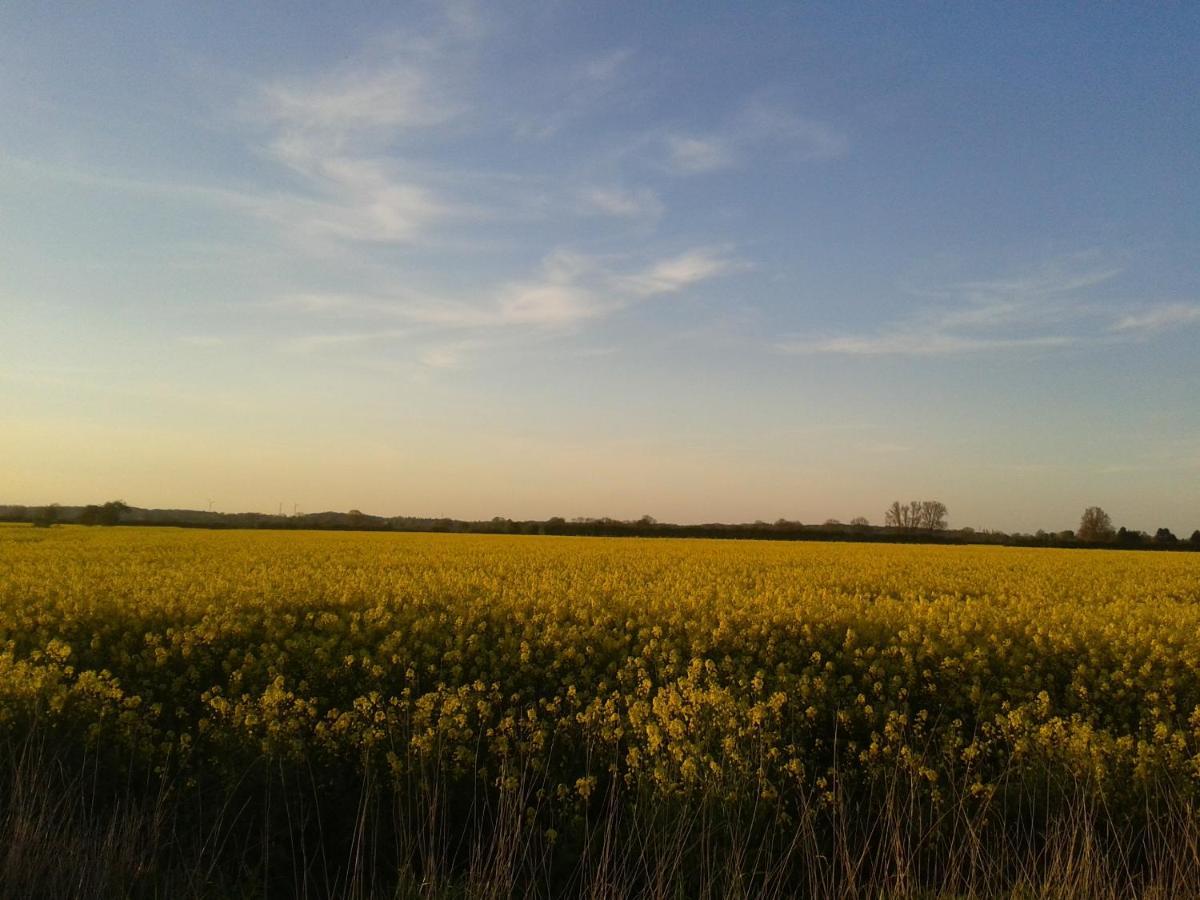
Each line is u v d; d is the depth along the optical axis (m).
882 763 6.55
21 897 4.50
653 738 6.41
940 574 22.86
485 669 9.91
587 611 13.11
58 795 5.95
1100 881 4.75
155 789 6.41
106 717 7.23
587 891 5.00
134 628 11.44
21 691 7.37
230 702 7.78
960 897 4.96
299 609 13.68
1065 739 6.67
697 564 25.86
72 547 29.47
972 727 8.39
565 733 7.07
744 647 11.23
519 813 5.36
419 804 5.94
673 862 5.09
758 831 5.76
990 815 5.96
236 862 5.55
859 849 5.69
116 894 4.69
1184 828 5.21
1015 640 12.01
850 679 9.05
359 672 9.48
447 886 4.99
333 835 5.96
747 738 6.91
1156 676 9.84
